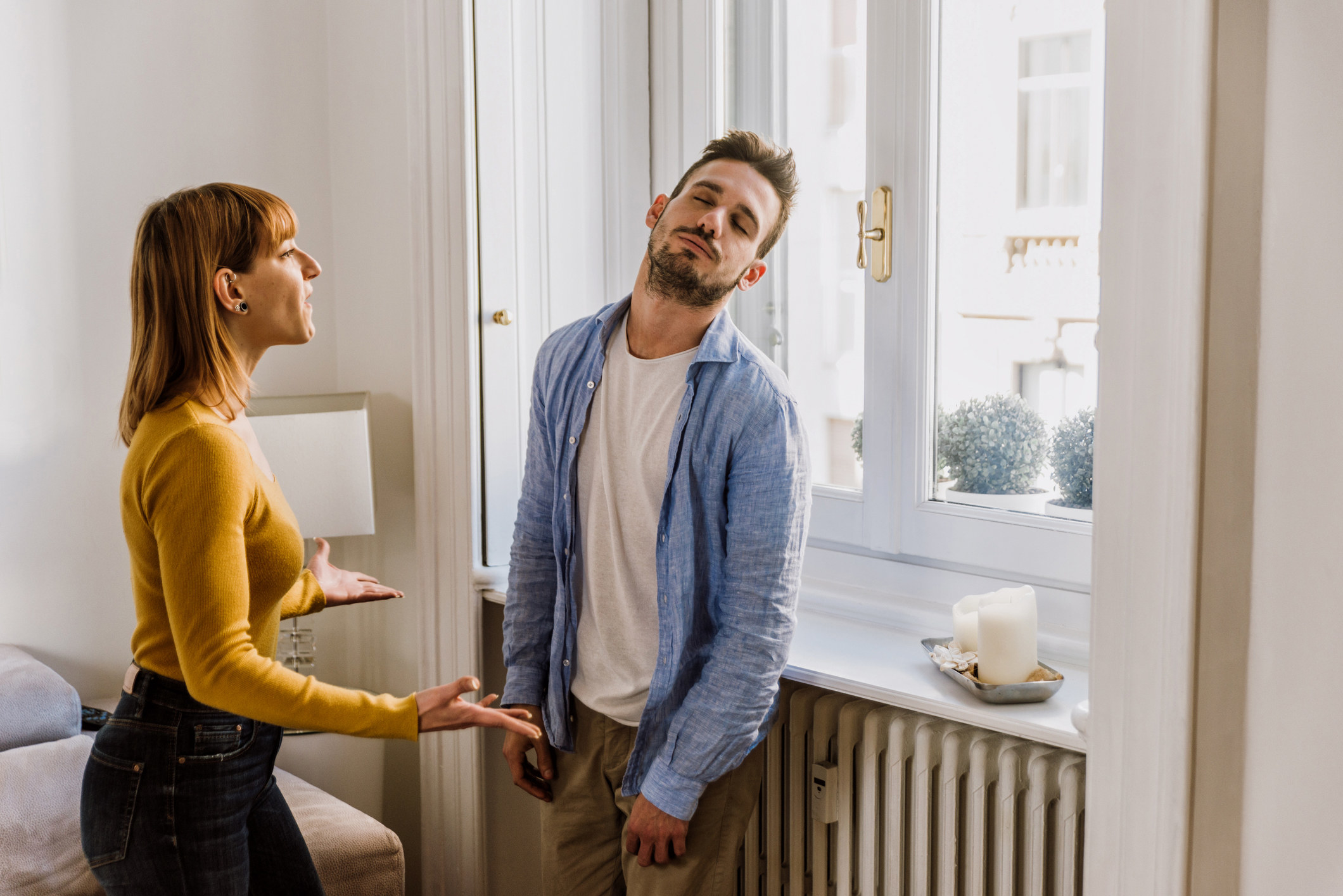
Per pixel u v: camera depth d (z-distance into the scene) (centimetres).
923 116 178
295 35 252
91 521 235
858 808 175
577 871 166
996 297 176
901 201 183
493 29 205
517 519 174
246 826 145
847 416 200
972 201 177
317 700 127
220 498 125
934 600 186
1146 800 119
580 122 218
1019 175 171
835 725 175
